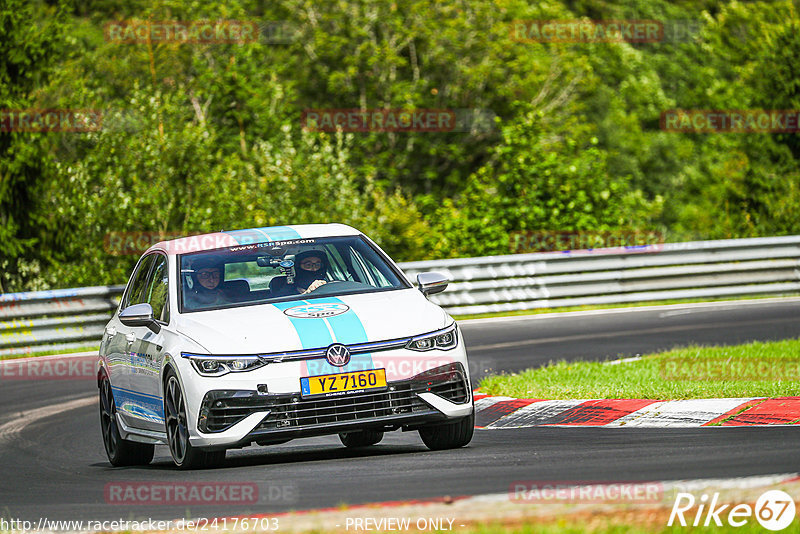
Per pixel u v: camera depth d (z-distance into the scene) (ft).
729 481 67.36
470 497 66.69
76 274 290.97
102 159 308.19
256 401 87.66
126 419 107.34
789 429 94.02
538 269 250.78
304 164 334.24
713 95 643.04
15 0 303.07
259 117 447.01
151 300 104.68
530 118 342.85
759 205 361.71
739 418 102.53
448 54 509.35
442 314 95.61
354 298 96.48
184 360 90.43
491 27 515.50
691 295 256.11
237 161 327.26
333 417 88.17
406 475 81.15
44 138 299.79
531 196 330.13
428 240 325.21
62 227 298.97
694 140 635.25
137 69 426.51
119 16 467.93
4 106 295.28
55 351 221.25
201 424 88.58
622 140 592.19
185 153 309.63
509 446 96.73
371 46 502.38
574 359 167.43
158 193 299.38
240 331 90.63
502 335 207.82
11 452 123.34
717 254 257.75
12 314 218.79
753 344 156.46
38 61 305.12
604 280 253.44
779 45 385.09
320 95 517.14
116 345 110.32
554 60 526.98
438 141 515.09
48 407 157.17
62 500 84.53
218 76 445.37
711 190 593.42
